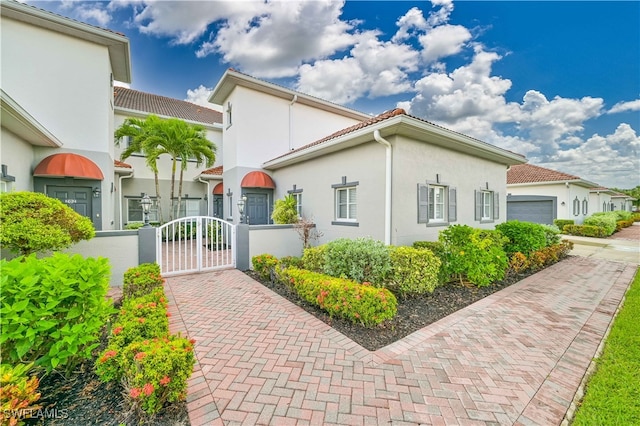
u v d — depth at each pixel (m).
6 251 7.05
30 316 3.21
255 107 16.48
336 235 11.96
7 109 7.20
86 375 3.80
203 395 3.49
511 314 6.26
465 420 3.15
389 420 3.13
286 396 3.50
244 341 4.93
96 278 3.86
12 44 10.57
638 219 40.59
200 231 10.04
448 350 4.66
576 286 8.46
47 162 10.66
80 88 11.88
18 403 2.64
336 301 5.72
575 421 3.13
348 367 4.14
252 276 9.52
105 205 12.44
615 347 4.73
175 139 15.02
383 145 9.81
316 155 12.87
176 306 6.65
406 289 7.04
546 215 24.61
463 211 12.51
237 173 15.93
